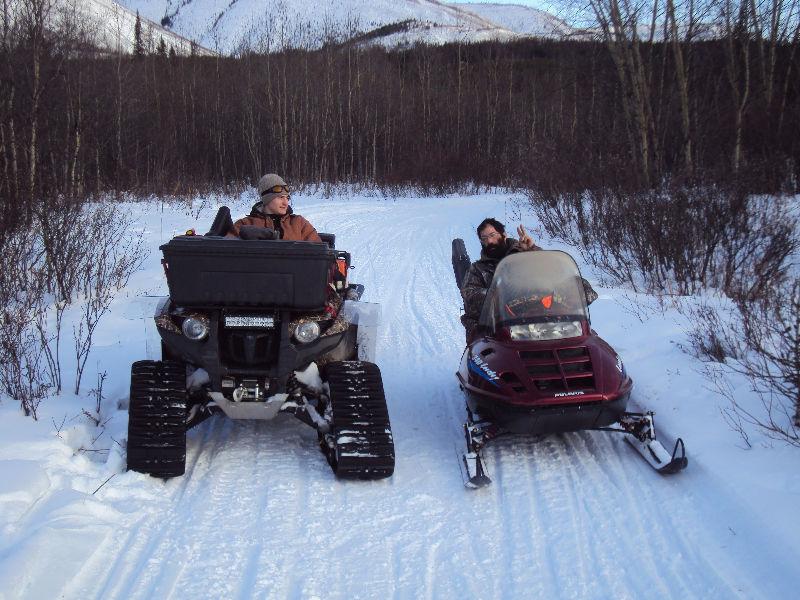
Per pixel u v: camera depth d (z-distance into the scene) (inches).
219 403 187.9
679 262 397.7
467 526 162.2
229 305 183.0
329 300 199.9
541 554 150.3
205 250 175.3
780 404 207.6
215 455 198.2
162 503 169.2
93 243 421.1
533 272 209.0
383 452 181.0
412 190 1419.8
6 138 571.5
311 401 201.8
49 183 491.8
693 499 170.6
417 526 162.1
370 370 195.9
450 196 1354.6
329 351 193.6
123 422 213.0
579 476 185.9
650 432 193.2
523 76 1953.7
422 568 145.1
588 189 613.9
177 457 177.2
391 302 399.9
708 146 748.0
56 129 746.2
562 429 189.2
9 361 230.4
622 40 734.5
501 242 238.1
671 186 471.2
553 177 658.8
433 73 1994.3
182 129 1608.0
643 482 181.0
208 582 137.5
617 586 137.9
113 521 158.1
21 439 188.1
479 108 1801.2
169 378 188.9
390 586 138.6
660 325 302.0
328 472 189.3
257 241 180.2
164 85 1662.2
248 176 1648.6
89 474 176.4
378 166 1680.6
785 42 832.9
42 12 652.7
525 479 185.5
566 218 600.1
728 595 133.1
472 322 230.4
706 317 284.4
